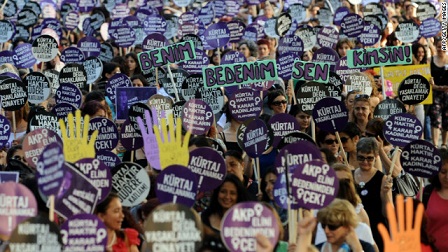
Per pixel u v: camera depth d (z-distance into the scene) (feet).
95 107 59.77
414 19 107.76
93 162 40.98
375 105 69.51
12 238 34.30
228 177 43.37
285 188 41.88
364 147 51.65
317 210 43.57
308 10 119.24
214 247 35.70
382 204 51.70
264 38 95.50
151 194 49.21
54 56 79.56
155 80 77.56
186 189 39.65
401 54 68.08
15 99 61.62
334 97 61.05
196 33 96.99
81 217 36.35
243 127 54.49
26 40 97.91
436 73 87.66
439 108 88.17
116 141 55.52
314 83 61.57
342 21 91.91
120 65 80.53
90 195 39.14
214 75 61.36
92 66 76.43
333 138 58.54
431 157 50.16
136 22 96.84
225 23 86.07
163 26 95.20
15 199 36.17
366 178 52.06
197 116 56.85
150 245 35.01
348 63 68.64
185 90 69.67
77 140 44.50
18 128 63.52
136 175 46.32
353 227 40.98
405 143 54.90
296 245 36.11
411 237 35.14
